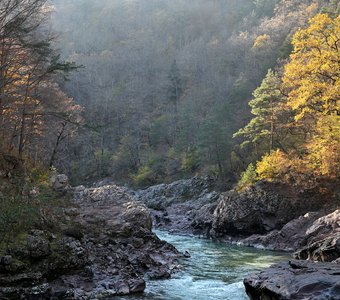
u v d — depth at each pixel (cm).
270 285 1166
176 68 9688
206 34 11738
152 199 5653
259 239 2867
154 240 2144
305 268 1255
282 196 3122
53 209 1938
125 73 10856
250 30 10081
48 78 2858
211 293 1439
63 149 7081
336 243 1537
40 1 2289
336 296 1005
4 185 1725
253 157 4938
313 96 2886
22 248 1350
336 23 2836
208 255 2322
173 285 1539
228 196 3403
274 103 3916
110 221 2095
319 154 2917
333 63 2789
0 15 2164
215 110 6169
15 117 2755
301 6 8350
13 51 2222
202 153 6241
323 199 2991
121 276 1548
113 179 7312
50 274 1388
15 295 1227
